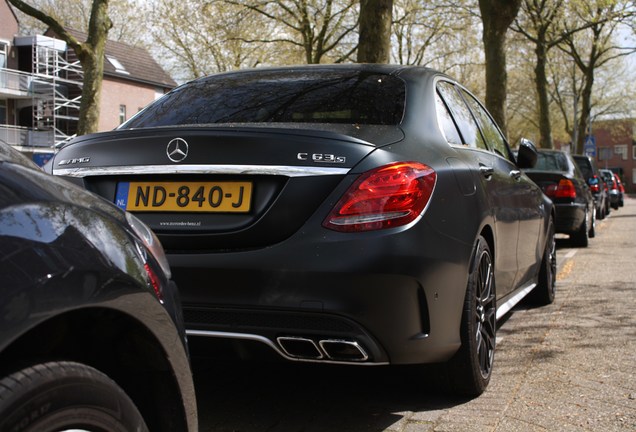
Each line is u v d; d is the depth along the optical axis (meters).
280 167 2.97
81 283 1.71
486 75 18.02
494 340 3.99
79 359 2.09
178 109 3.94
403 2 29.61
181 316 2.15
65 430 1.62
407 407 3.56
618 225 19.02
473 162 3.91
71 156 3.35
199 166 3.06
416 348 3.05
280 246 2.92
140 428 1.82
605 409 3.56
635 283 7.68
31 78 46.06
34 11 17.52
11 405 1.52
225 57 28.77
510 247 4.55
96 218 1.89
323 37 26.28
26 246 1.64
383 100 3.66
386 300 2.91
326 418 3.40
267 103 3.76
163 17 29.06
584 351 4.72
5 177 1.75
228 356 3.10
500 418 3.41
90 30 17.83
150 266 2.01
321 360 3.00
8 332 1.54
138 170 3.16
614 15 27.88
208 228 3.03
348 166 2.97
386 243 2.90
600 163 94.62
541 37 29.38
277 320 2.94
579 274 8.52
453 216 3.30
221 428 3.26
